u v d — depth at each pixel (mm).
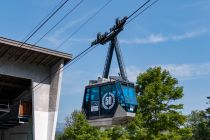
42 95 38094
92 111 26891
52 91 38344
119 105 25359
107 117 25953
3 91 41500
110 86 26094
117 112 25453
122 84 25938
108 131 35281
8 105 39906
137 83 37344
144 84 37000
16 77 37469
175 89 36062
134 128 34375
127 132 34906
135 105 26094
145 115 35312
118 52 27531
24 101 38375
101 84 26656
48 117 37781
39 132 36969
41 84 38281
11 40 34531
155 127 34656
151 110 35406
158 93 35250
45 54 36875
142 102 35625
